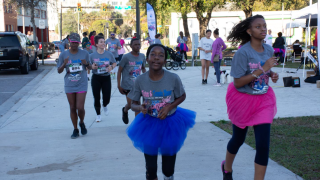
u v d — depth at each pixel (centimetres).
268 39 2014
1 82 1366
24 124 720
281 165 451
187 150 528
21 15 4606
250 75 344
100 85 713
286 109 782
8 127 697
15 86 1261
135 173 446
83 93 604
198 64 2023
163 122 346
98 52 691
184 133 356
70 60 593
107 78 714
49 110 850
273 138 560
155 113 347
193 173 440
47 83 1292
